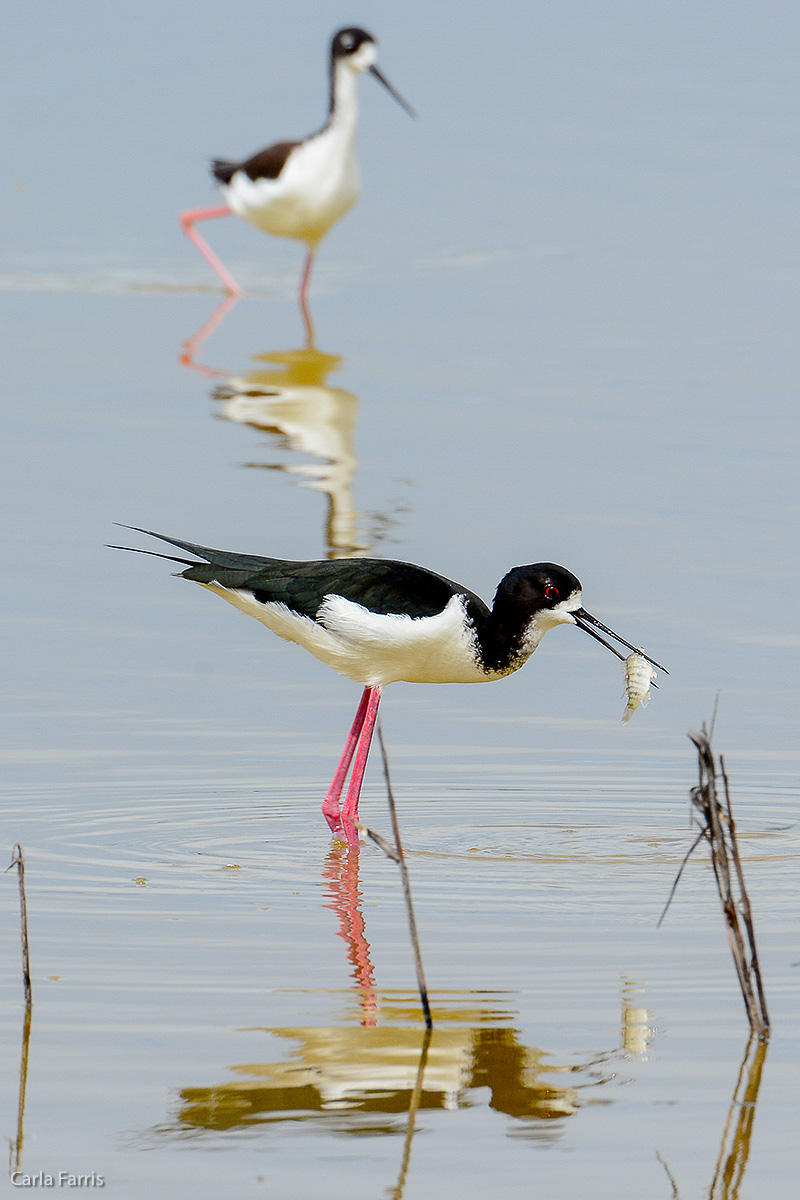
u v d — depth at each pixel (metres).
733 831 7.57
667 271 28.25
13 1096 6.91
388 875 9.52
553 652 13.68
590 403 20.72
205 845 9.93
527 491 17.33
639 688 10.73
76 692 12.48
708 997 7.87
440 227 32.22
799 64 47.03
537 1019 7.64
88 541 15.93
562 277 28.02
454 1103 6.89
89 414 20.25
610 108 42.25
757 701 12.39
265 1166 6.43
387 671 10.95
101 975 8.06
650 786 10.95
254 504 16.84
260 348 23.81
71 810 10.38
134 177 35.78
